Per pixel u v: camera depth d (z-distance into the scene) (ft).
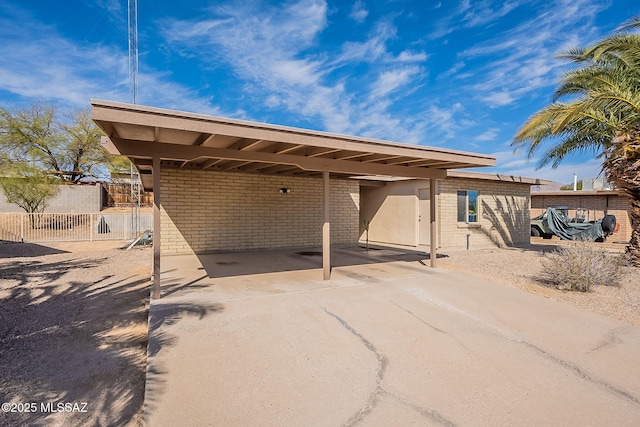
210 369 11.60
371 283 22.03
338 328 15.29
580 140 35.29
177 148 18.39
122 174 85.92
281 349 13.20
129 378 12.57
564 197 67.87
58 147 75.72
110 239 57.36
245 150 20.17
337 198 44.70
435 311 17.80
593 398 10.86
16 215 55.83
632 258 30.12
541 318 17.26
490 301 19.56
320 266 28.17
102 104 13.17
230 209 37.27
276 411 9.75
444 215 42.93
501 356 13.44
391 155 21.42
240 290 19.92
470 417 9.78
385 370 12.14
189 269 26.76
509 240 50.29
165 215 34.37
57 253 43.39
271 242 39.65
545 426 9.49
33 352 14.64
